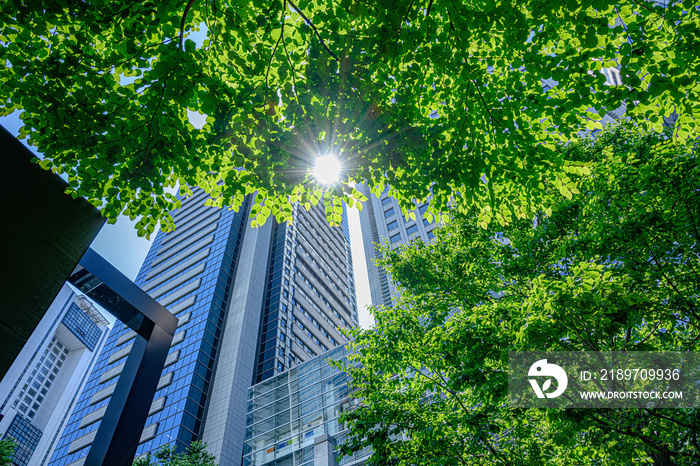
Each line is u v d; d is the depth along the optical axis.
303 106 5.77
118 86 5.45
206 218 72.25
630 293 5.67
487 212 7.02
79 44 5.17
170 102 5.51
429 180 6.38
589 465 7.15
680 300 5.91
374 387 8.59
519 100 5.76
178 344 49.88
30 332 4.25
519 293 8.46
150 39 5.19
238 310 53.88
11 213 4.40
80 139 5.15
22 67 5.07
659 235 6.14
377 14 4.71
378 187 6.80
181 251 68.00
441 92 6.11
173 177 6.12
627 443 5.76
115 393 7.95
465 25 4.86
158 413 42.06
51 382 127.31
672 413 5.71
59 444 48.53
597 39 5.00
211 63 5.82
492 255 8.82
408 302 9.66
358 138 6.13
